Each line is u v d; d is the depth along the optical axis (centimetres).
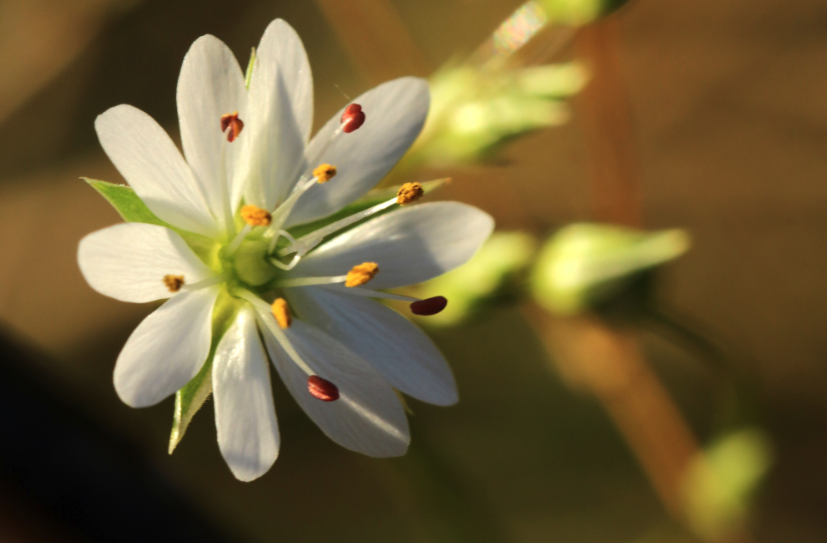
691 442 9
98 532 7
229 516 10
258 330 8
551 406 10
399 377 7
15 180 10
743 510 8
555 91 8
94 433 7
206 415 10
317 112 10
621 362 9
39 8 10
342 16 9
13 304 10
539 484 10
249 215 8
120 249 7
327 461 10
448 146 8
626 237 8
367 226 8
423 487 8
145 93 10
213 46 7
